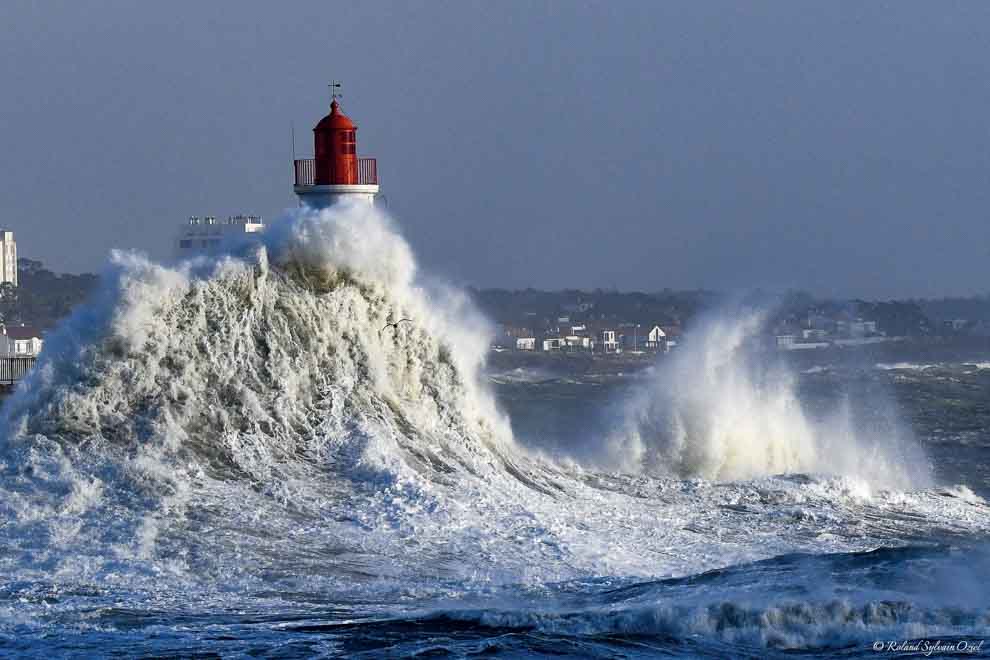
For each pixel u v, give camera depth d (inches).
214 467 3826.3
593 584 3329.2
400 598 3221.0
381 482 3875.5
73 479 3646.7
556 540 3676.2
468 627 2987.2
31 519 3513.8
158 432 3843.5
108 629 2970.0
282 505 3720.5
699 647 2883.9
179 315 4018.2
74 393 3848.4
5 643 2876.5
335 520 3678.6
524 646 2869.1
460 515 3779.5
